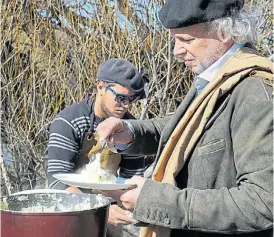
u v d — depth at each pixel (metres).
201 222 1.36
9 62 4.52
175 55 1.61
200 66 1.56
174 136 1.53
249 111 1.37
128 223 1.85
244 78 1.45
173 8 1.54
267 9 3.50
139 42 3.76
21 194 1.55
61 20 4.25
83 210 1.32
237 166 1.38
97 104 2.38
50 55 4.26
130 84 2.34
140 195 1.42
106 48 3.93
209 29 1.50
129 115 2.59
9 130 4.39
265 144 1.33
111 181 1.63
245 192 1.32
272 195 1.29
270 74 1.44
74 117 2.37
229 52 1.54
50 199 1.57
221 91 1.45
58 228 1.29
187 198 1.39
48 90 4.28
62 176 1.67
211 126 1.48
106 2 3.91
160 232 1.52
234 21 1.49
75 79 4.16
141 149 1.89
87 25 4.08
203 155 1.47
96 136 2.33
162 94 3.73
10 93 4.42
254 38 1.59
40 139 4.38
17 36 4.47
